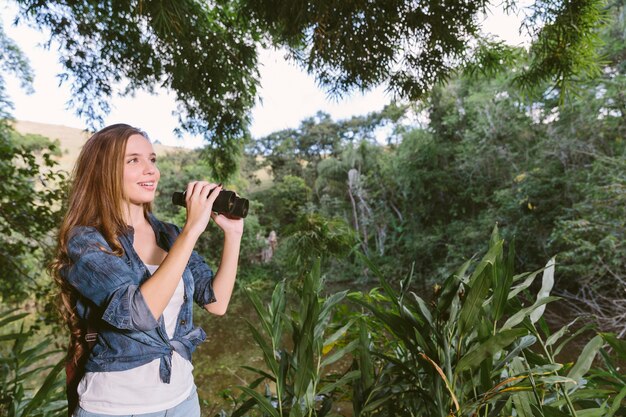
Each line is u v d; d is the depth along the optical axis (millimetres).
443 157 15859
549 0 2203
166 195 22672
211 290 1100
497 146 12641
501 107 12141
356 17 2412
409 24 2424
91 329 897
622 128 8633
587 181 8594
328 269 16594
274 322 1080
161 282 809
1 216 3566
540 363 911
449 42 2457
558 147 10188
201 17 3361
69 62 3322
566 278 9711
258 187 32094
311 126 32031
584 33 2402
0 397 1520
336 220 3967
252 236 20984
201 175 22422
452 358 915
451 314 922
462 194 14578
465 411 849
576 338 6914
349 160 22391
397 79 2688
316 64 2645
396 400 1009
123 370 873
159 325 920
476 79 3037
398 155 17078
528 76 2758
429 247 15141
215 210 986
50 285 3709
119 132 947
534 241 10742
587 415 825
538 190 10492
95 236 873
